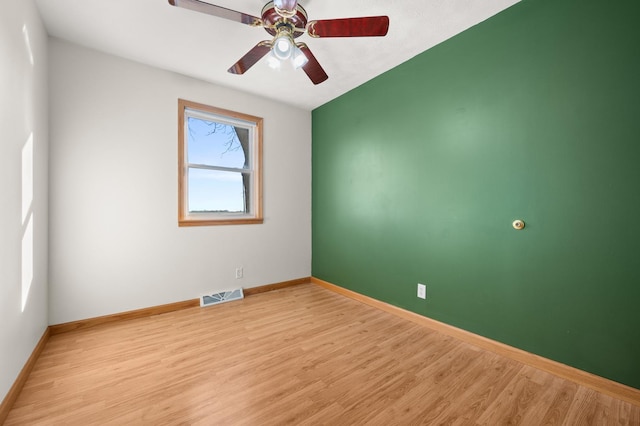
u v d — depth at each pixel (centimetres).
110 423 130
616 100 150
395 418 134
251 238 331
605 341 155
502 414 138
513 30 188
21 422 130
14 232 144
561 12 168
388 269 279
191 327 238
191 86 285
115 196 246
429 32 216
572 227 166
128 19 199
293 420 133
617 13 149
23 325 158
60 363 180
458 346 207
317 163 375
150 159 263
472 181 212
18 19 151
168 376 167
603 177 155
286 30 165
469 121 213
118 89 246
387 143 278
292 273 369
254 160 338
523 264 186
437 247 236
